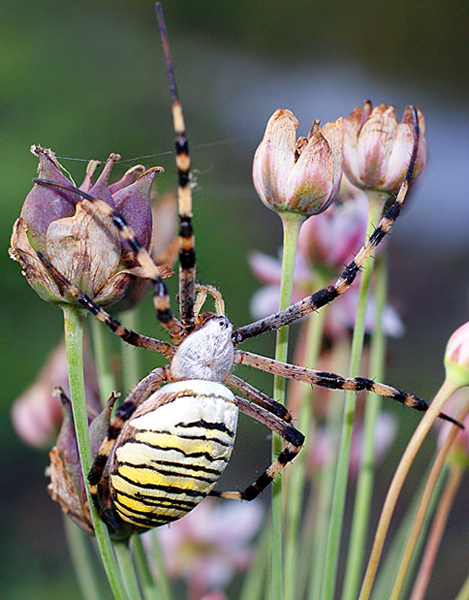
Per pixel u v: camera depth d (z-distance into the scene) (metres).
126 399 0.20
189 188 0.20
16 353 0.44
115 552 0.19
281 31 1.11
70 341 0.19
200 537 0.23
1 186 0.52
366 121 0.20
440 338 0.55
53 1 0.83
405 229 0.73
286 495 0.20
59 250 0.19
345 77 1.06
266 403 0.21
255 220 0.58
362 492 0.20
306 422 0.20
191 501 0.19
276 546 0.19
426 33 1.14
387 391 0.20
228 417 0.20
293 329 0.34
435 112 0.99
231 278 0.51
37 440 0.22
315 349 0.21
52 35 0.79
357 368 0.20
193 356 0.20
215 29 1.07
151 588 0.20
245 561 0.23
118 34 0.88
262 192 0.20
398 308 0.23
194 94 0.86
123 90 0.75
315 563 0.20
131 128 0.71
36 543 0.40
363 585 0.19
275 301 0.24
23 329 0.45
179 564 0.23
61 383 0.22
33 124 0.67
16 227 0.19
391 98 1.00
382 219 0.20
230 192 0.59
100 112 0.71
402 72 1.09
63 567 0.39
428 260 0.66
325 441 0.21
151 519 0.19
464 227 0.73
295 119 0.20
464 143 0.91
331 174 0.20
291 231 0.20
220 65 0.97
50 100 0.70
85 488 0.19
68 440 0.19
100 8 0.91
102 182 0.19
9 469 0.43
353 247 0.22
